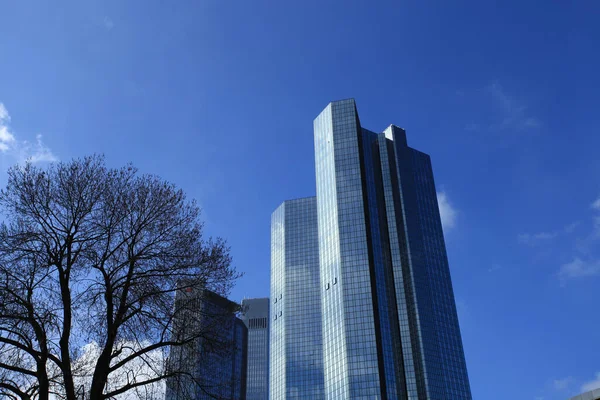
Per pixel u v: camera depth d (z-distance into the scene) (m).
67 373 24.00
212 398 27.27
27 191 27.45
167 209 30.09
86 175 29.09
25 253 26.67
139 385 25.62
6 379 24.97
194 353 28.05
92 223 28.44
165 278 29.08
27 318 24.45
